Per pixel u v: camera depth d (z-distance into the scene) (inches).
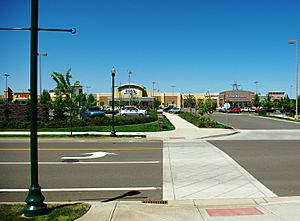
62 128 1072.8
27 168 441.7
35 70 240.1
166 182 357.7
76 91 901.2
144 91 3895.2
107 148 639.8
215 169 424.5
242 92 4023.1
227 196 302.0
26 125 1088.8
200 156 531.5
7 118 1269.7
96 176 389.7
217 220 230.2
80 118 1163.9
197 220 230.2
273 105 2496.3
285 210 251.0
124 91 3730.3
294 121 1556.3
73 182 362.3
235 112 2748.5
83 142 758.5
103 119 1178.6
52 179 376.5
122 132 969.5
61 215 234.8
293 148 633.6
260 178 373.1
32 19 240.1
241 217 236.1
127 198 301.1
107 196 308.7
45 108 1291.8
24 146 682.8
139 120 1266.0
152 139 810.2
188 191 321.4
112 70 858.8
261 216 237.9
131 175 393.1
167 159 504.1
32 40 239.3
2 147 666.8
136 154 556.7
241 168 430.3
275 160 492.4
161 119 1047.6
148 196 306.7
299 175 388.2
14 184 355.9
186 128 1103.0
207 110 1579.7
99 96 3855.8
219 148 633.0
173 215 240.2
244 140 794.8
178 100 4111.7
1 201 294.8
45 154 561.6
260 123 1432.1
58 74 813.9
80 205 260.2
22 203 273.9
